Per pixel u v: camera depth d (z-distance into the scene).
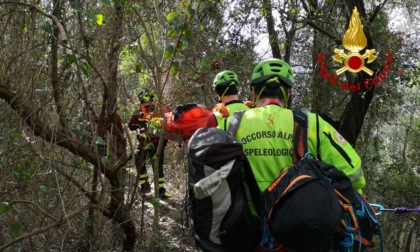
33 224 3.86
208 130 2.24
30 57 3.56
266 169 2.30
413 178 13.00
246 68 8.66
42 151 3.77
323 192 2.01
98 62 4.25
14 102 3.47
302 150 2.30
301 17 9.64
